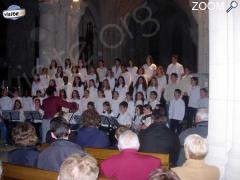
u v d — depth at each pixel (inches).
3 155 405.1
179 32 1054.4
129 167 185.5
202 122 282.7
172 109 525.0
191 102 538.6
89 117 264.8
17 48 914.1
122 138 190.4
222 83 261.6
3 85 842.8
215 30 261.9
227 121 260.8
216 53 262.5
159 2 1026.7
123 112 520.7
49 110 509.0
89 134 262.2
